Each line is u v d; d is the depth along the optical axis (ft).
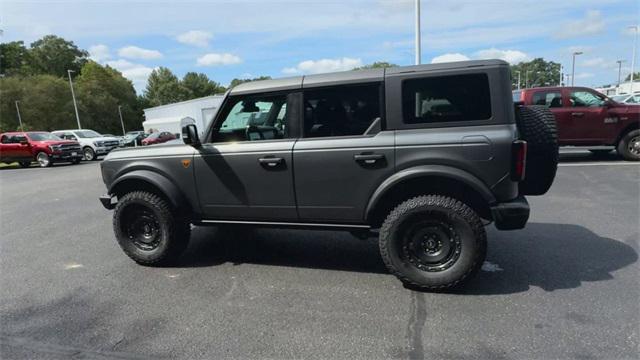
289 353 8.86
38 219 23.58
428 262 11.48
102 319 10.74
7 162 64.80
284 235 17.67
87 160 76.89
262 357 8.75
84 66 270.87
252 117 13.06
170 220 14.10
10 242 18.74
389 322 10.02
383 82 11.57
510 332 9.32
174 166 13.88
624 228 16.51
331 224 12.61
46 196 32.35
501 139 10.57
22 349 9.42
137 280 13.39
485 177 10.75
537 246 14.89
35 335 10.04
